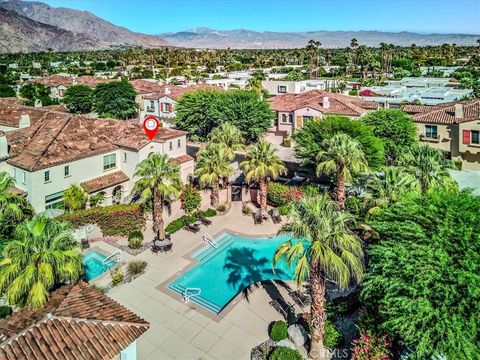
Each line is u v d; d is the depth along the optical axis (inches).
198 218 1454.2
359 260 755.4
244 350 819.4
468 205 705.6
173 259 1187.9
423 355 636.1
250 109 2236.7
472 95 2810.0
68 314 665.6
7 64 7780.5
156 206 1233.4
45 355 592.1
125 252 1226.6
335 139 1311.5
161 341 844.0
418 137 1967.3
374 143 1553.9
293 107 2463.1
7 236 1084.5
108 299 755.4
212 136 1791.3
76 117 1728.6
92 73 6491.1
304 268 732.0
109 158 1622.8
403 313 646.5
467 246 643.5
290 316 920.3
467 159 1911.9
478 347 590.9
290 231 762.8
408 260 666.2
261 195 1466.5
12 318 670.5
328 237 730.2
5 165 1461.6
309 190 1481.3
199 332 872.3
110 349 627.8
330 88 3784.5
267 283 1054.4
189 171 1806.1
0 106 2164.1
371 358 697.0
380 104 2438.5
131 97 3282.5
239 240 1330.0
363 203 1146.7
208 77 5428.2
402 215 741.3
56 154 1467.8
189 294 1016.2
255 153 1461.6
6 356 575.2
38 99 3467.0
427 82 3875.5
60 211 1419.8
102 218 1302.9
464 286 618.8
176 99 2829.7
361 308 869.8
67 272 750.5
